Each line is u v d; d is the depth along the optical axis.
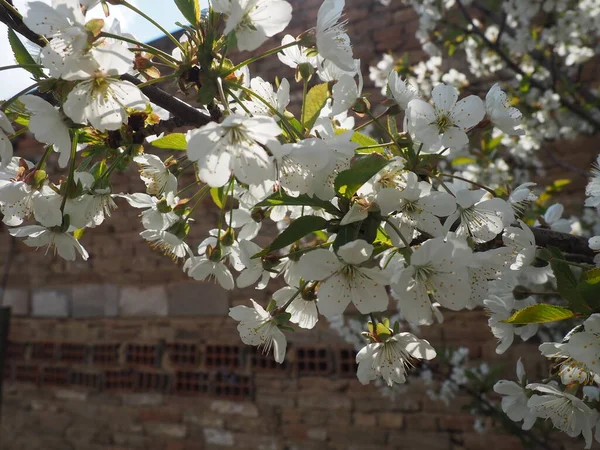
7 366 0.84
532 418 0.22
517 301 0.22
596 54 0.56
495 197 0.18
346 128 0.19
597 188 0.22
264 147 0.15
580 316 0.17
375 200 0.15
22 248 0.83
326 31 0.18
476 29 0.53
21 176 0.18
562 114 0.53
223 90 0.16
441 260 0.15
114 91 0.15
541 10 0.52
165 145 0.19
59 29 0.15
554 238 0.22
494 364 0.55
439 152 0.18
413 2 0.56
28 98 0.16
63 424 0.78
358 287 0.15
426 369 0.56
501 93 0.20
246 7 0.15
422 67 0.58
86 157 0.19
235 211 0.21
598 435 0.19
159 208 0.20
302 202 0.15
